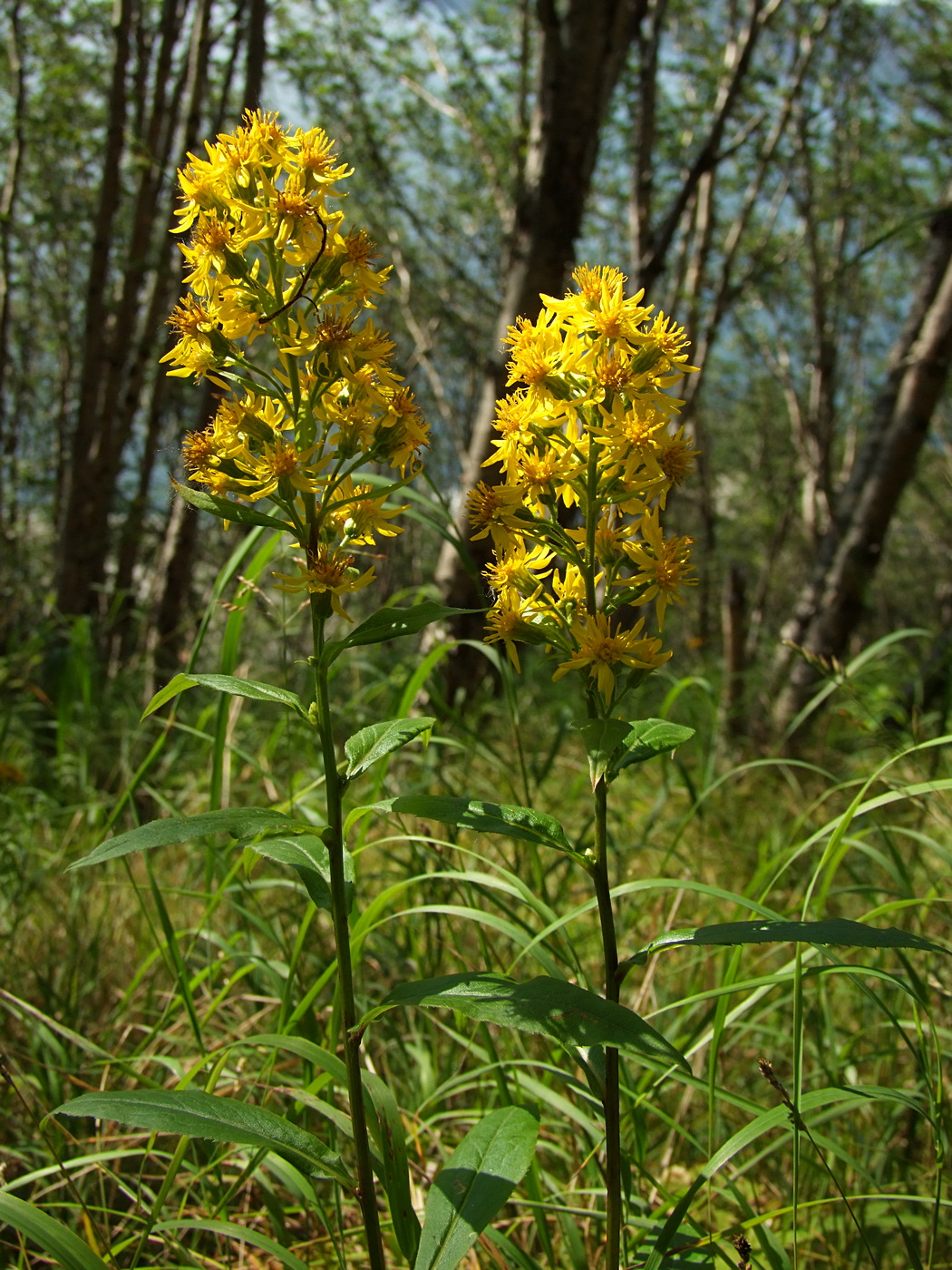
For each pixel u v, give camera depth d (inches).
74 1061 91.9
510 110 722.2
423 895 100.7
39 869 133.4
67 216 429.1
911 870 114.7
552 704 194.4
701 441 912.9
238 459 53.1
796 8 619.8
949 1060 85.5
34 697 213.9
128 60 379.6
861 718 181.5
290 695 50.6
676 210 285.7
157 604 331.6
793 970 57.5
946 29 677.9
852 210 784.9
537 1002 43.2
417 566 773.3
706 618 780.6
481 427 236.8
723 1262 60.9
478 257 876.0
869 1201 76.5
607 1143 51.1
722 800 174.9
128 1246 72.1
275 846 53.2
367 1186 49.4
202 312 53.8
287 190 52.1
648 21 437.4
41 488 719.7
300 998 85.9
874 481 283.7
